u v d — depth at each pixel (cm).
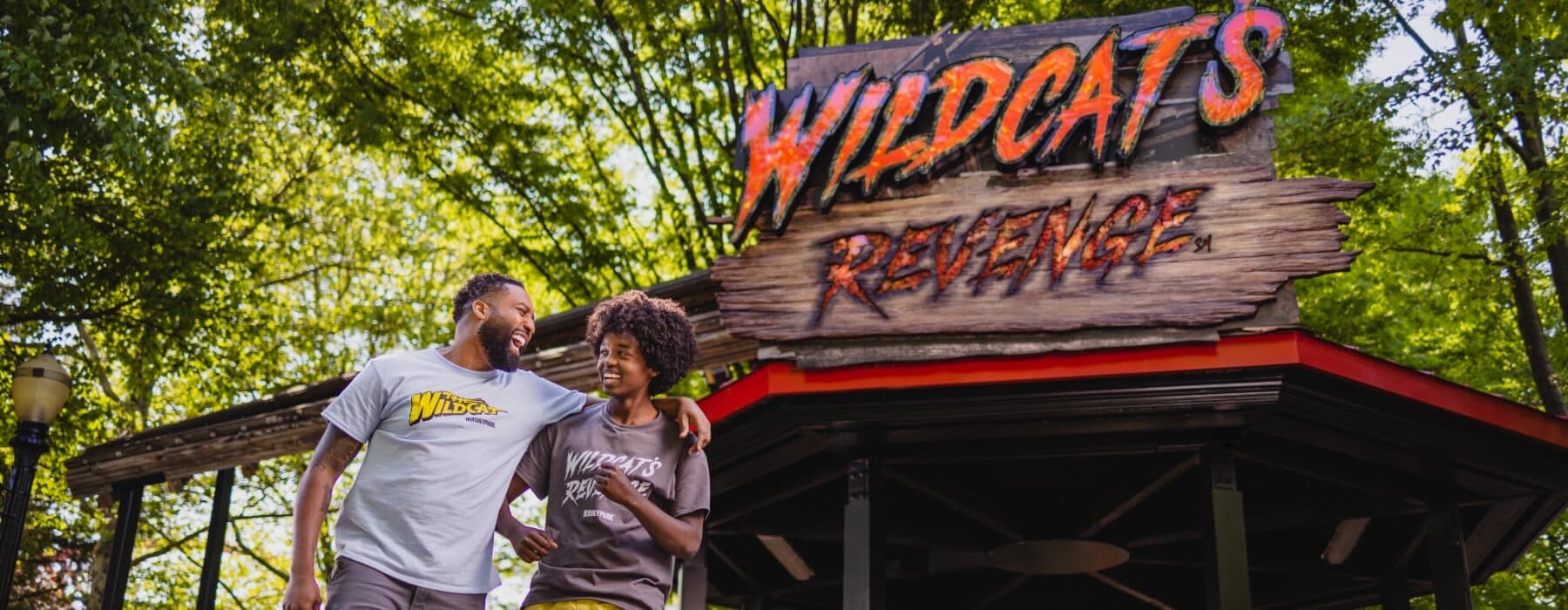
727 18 1712
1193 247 724
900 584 1108
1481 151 1431
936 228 762
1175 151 761
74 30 1207
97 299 1491
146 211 1477
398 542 386
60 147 1305
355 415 398
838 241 771
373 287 2186
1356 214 1600
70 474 981
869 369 725
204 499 2158
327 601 381
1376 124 1425
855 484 752
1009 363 708
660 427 412
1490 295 1455
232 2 1562
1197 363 686
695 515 400
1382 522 957
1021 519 915
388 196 2158
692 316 830
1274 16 775
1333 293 1633
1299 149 1448
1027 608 1115
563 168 1705
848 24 1698
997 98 788
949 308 735
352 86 1677
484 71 1706
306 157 2036
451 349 423
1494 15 1339
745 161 816
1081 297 723
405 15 1655
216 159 1551
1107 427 710
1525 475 741
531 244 1753
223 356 1684
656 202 1772
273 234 2062
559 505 400
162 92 1299
